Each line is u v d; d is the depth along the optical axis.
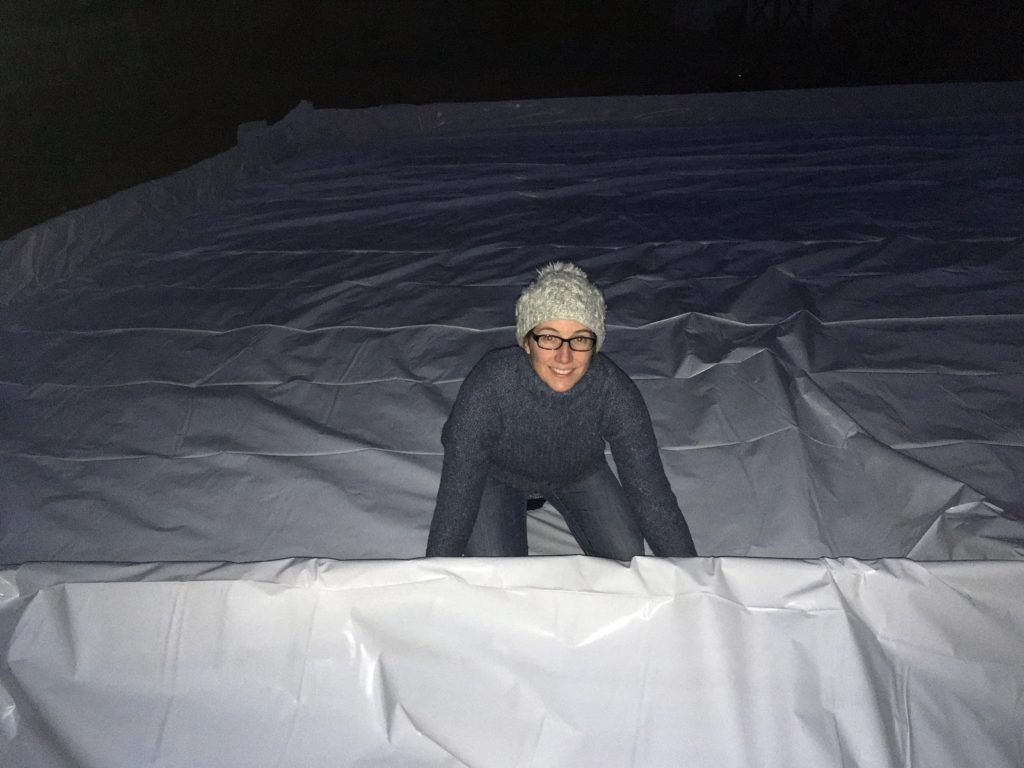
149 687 1.01
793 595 1.00
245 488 1.60
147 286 2.54
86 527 1.51
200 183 3.42
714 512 1.50
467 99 8.64
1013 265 2.31
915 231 2.62
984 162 3.30
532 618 1.01
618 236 2.78
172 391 1.92
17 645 1.02
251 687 1.00
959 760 0.97
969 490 1.38
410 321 2.22
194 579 1.04
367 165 3.86
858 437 1.60
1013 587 1.00
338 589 1.02
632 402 1.20
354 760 0.98
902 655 1.00
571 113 4.59
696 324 2.12
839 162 3.47
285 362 2.04
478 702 1.00
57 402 1.90
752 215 2.89
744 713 0.97
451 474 1.22
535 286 1.08
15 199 5.40
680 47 9.91
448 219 3.05
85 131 7.02
